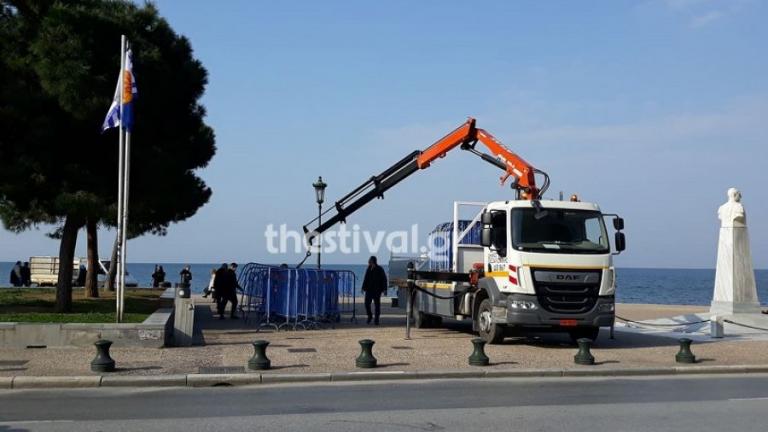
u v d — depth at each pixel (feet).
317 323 74.84
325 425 30.32
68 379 41.22
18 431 28.96
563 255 57.47
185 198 81.71
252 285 82.48
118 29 71.36
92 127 68.64
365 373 44.39
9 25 68.03
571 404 35.78
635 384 43.34
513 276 57.31
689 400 37.22
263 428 29.66
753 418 32.32
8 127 66.90
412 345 58.95
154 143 76.74
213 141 89.15
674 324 81.56
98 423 30.63
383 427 29.96
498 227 59.98
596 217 59.52
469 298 64.49
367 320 82.64
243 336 64.44
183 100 79.46
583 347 49.44
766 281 473.67
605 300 58.18
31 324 52.65
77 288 134.51
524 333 69.00
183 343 56.59
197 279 340.80
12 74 67.62
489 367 47.42
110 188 71.46
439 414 32.89
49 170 67.82
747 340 66.80
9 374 42.32
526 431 29.30
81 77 64.85
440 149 72.08
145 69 72.79
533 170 63.00
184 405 35.24
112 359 45.11
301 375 43.57
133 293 115.03
